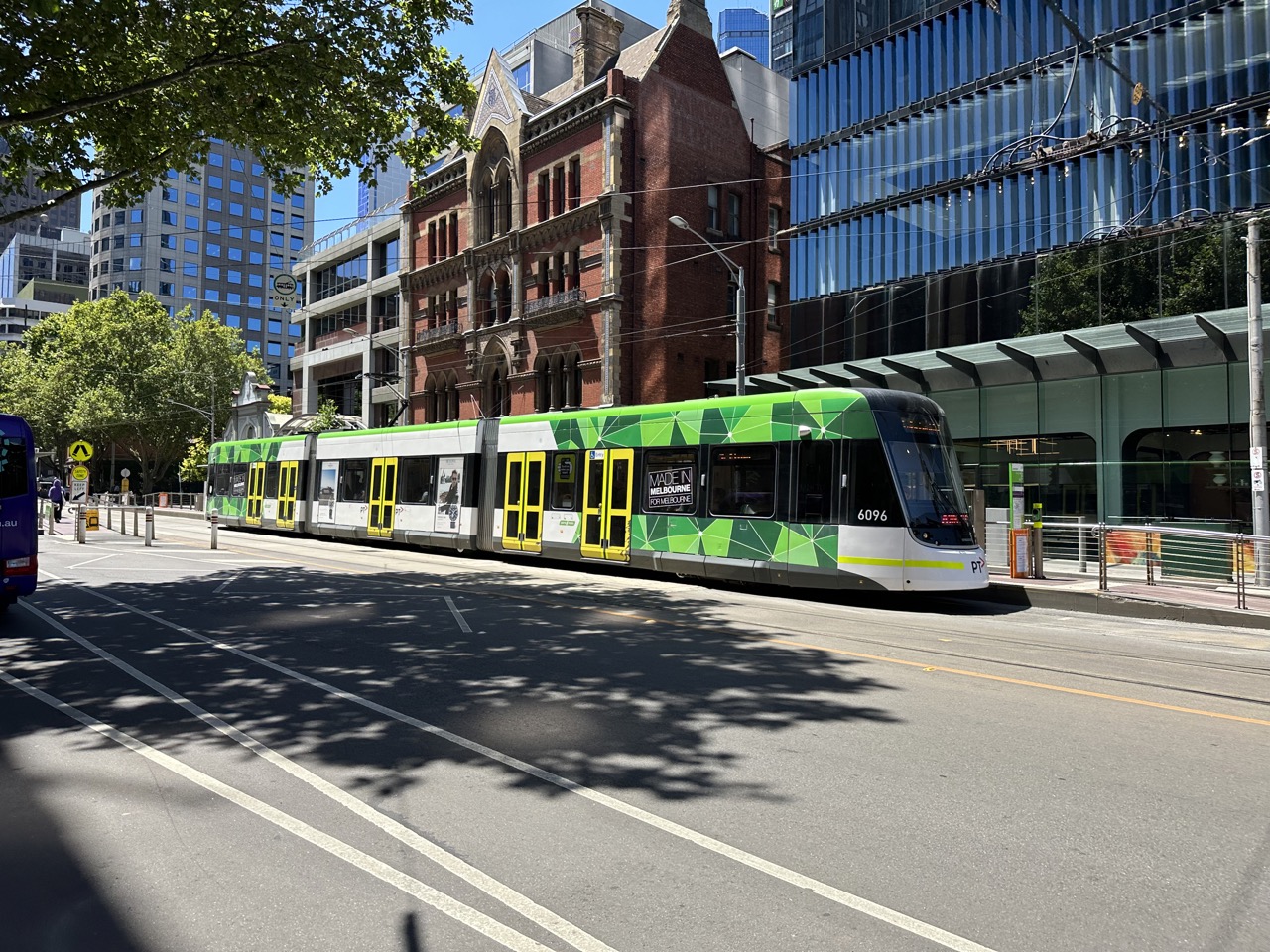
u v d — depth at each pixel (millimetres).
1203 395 17969
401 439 22703
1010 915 3361
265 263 102875
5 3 10039
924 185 24297
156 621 10484
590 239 30984
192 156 13953
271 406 56938
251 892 3568
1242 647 9633
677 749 5465
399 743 5594
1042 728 5945
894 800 4598
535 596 12961
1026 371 20328
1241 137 18688
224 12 11289
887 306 24953
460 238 37656
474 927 3273
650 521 15766
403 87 13195
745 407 14453
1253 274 14133
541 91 38906
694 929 3254
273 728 5941
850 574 12750
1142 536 15078
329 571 16438
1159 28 19938
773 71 38156
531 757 5312
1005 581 15039
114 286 95188
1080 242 20844
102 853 3947
